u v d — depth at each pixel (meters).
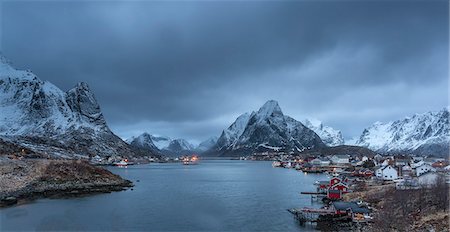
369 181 155.75
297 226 81.69
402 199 83.81
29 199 116.25
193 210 100.75
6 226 81.38
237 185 169.00
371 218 81.25
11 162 142.12
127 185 157.50
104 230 79.12
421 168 165.62
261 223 85.25
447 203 78.56
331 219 83.75
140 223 85.12
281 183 179.75
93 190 137.38
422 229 68.56
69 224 83.75
